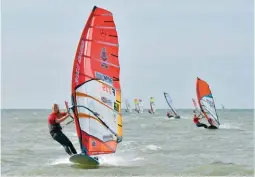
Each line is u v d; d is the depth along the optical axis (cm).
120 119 5419
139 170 5059
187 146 7888
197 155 6531
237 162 5719
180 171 4991
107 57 5319
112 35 5322
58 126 5356
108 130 5344
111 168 5191
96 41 5262
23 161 5953
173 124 16525
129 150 7119
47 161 5878
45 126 15850
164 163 5638
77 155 5178
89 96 5244
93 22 5238
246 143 8494
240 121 19238
